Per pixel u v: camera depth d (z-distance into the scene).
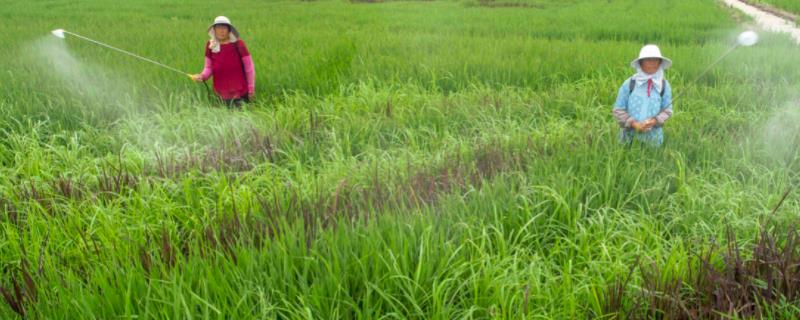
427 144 6.71
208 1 31.14
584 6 27.41
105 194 5.12
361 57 11.20
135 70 9.84
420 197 4.59
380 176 5.32
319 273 3.53
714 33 16.33
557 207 4.49
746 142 6.02
